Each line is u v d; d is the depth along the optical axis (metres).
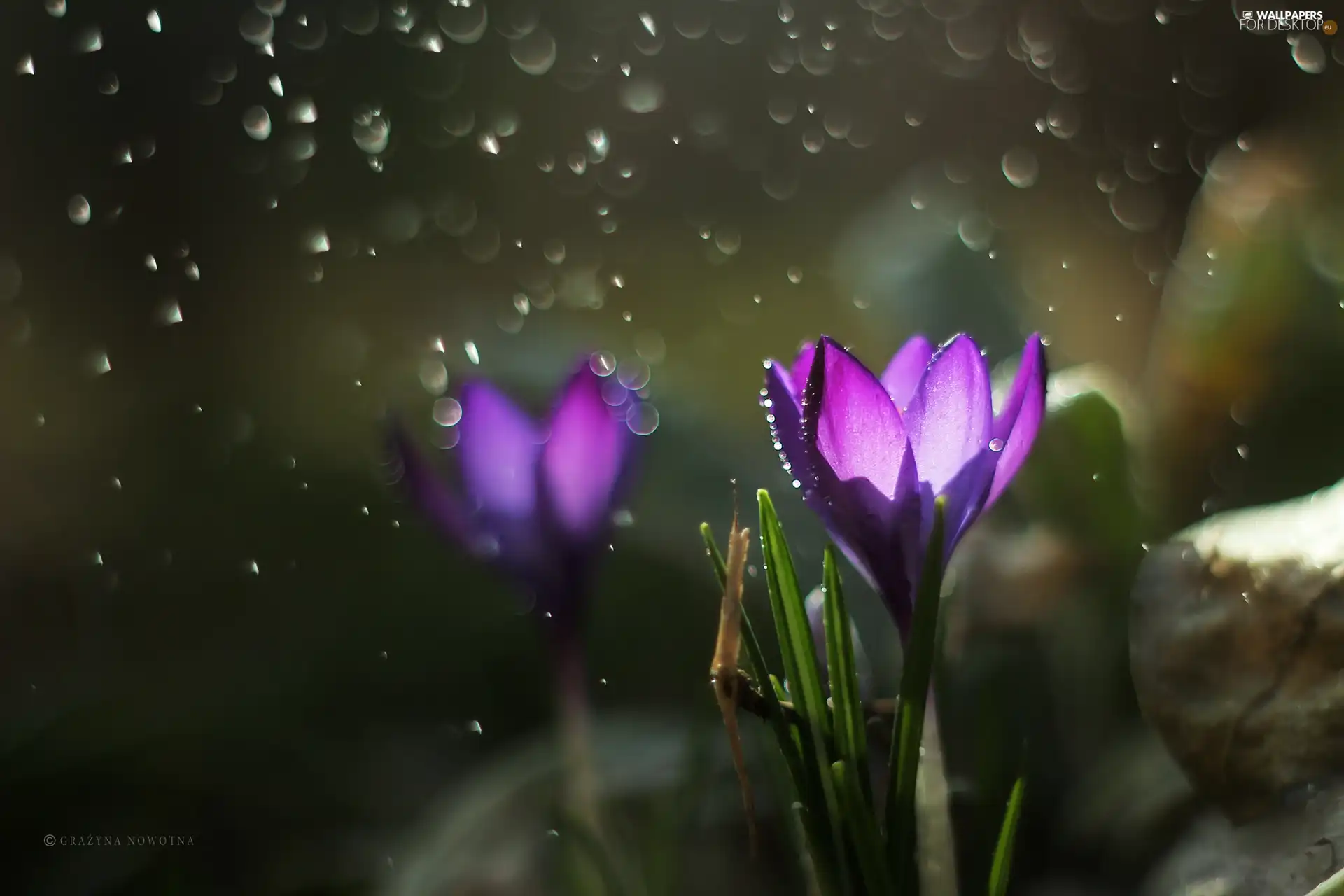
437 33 1.10
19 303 1.03
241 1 1.06
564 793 0.57
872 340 0.90
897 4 1.19
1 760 0.63
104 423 0.98
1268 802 0.50
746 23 1.16
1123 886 0.56
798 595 0.46
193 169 1.06
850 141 1.17
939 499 0.44
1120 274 1.06
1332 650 0.50
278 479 0.88
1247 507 0.68
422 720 0.68
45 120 1.03
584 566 0.50
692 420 0.80
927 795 0.47
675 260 1.09
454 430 0.77
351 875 0.58
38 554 0.86
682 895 0.56
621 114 1.14
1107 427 0.61
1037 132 1.20
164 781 0.62
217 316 1.05
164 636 0.77
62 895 0.58
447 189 1.09
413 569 0.77
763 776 0.57
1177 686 0.51
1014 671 0.60
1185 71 1.16
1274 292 0.69
